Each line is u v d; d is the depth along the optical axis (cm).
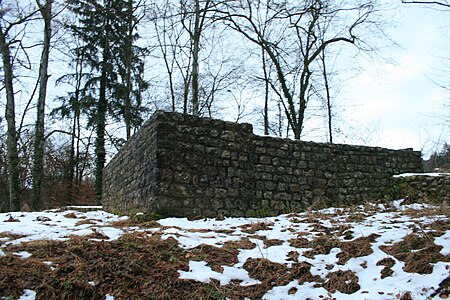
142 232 552
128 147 963
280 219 739
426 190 929
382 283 405
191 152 751
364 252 477
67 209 1234
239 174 791
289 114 1547
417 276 402
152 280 410
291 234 586
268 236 580
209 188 754
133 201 852
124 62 1734
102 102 1955
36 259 423
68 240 491
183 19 1335
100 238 512
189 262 455
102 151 1834
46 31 1340
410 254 446
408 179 959
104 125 1903
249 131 824
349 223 641
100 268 413
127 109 1498
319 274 442
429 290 375
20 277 385
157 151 722
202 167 755
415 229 531
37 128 1355
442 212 661
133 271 420
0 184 1620
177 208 716
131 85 1755
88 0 1753
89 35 1923
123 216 848
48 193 1905
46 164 1895
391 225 585
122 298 378
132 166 898
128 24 1521
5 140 1602
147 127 803
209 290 399
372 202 912
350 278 424
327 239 530
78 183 2212
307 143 890
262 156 827
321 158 901
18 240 499
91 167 2105
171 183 721
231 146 795
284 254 493
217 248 498
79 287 379
